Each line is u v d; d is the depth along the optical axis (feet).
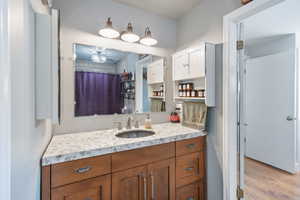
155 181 4.25
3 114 1.27
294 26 6.98
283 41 8.24
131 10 5.89
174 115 6.66
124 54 5.81
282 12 5.83
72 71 4.92
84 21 5.08
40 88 2.74
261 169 8.11
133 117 6.01
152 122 6.42
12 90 1.52
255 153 9.10
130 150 3.89
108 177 3.61
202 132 5.13
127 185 3.85
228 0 4.66
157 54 6.50
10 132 1.36
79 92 5.04
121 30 5.69
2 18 1.26
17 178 1.66
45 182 3.02
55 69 2.84
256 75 8.96
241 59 4.84
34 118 2.60
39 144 2.93
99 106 5.37
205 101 4.91
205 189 5.22
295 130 7.51
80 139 4.24
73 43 4.92
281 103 7.89
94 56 5.27
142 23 6.13
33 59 2.59
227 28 4.64
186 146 4.82
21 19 1.89
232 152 4.69
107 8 5.44
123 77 5.82
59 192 3.12
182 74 5.84
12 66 1.51
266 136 8.54
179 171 4.66
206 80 4.89
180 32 6.70
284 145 7.81
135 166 3.95
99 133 4.95
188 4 5.78
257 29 7.26
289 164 7.64
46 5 3.55
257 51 9.57
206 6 5.45
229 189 4.66
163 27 6.62
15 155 1.59
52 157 3.05
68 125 4.87
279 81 7.96
